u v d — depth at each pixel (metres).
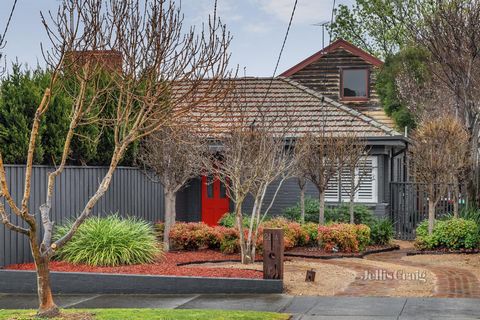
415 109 29.45
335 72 30.17
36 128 9.32
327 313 10.18
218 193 23.20
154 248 14.86
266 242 12.22
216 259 15.49
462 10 19.77
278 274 12.14
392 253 18.59
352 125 22.77
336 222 19.23
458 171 20.08
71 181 15.43
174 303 11.27
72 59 10.47
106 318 9.58
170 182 17.41
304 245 18.23
